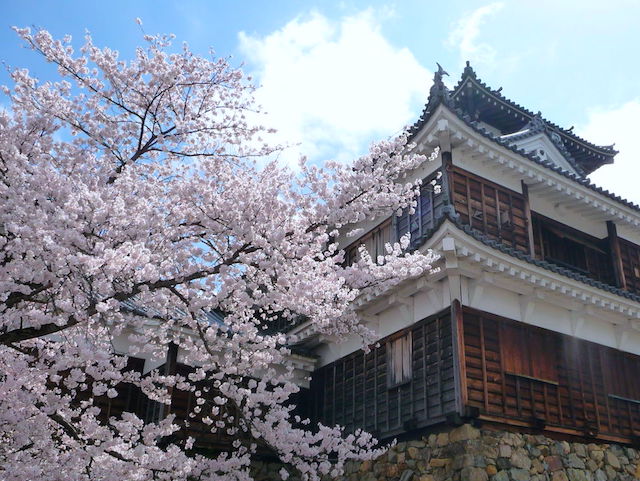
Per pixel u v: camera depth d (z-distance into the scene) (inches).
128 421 297.4
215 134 349.1
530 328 449.4
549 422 425.7
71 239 228.8
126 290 256.5
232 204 289.4
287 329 541.3
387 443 447.8
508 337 434.9
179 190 302.8
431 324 434.9
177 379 328.5
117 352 449.1
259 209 289.1
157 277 257.6
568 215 583.8
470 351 409.4
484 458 379.2
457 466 378.3
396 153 330.6
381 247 548.7
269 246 279.1
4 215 237.0
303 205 306.2
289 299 293.0
